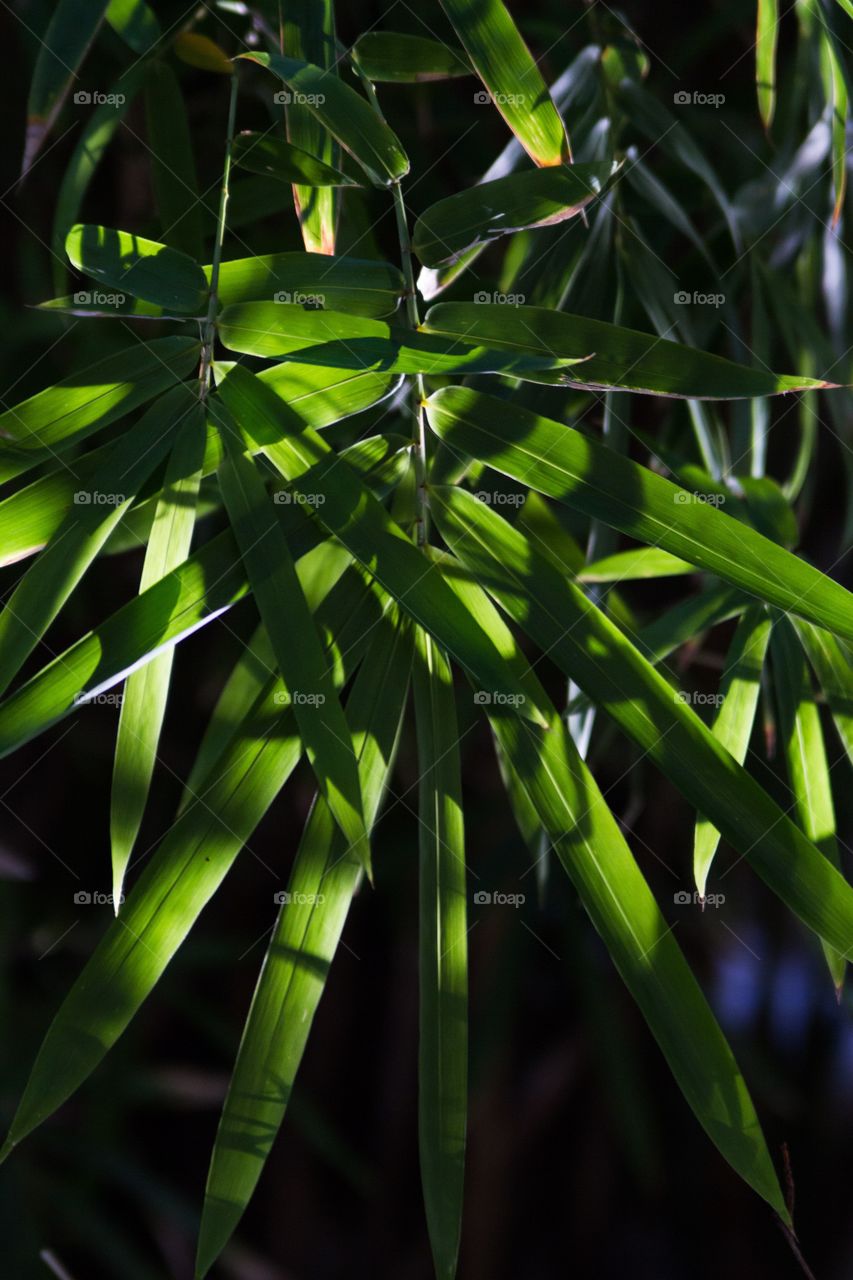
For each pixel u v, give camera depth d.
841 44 1.35
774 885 1.16
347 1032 2.35
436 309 1.19
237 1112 1.16
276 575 1.16
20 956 1.78
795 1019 2.21
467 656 1.15
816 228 1.39
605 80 1.32
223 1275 2.29
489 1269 2.26
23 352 1.44
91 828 1.92
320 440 1.17
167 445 1.17
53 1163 1.85
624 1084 1.91
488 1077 2.09
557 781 1.18
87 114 1.46
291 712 1.18
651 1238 2.36
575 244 1.30
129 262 1.17
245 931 2.16
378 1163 2.35
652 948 1.17
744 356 1.36
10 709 1.14
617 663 1.17
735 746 1.25
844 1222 2.28
